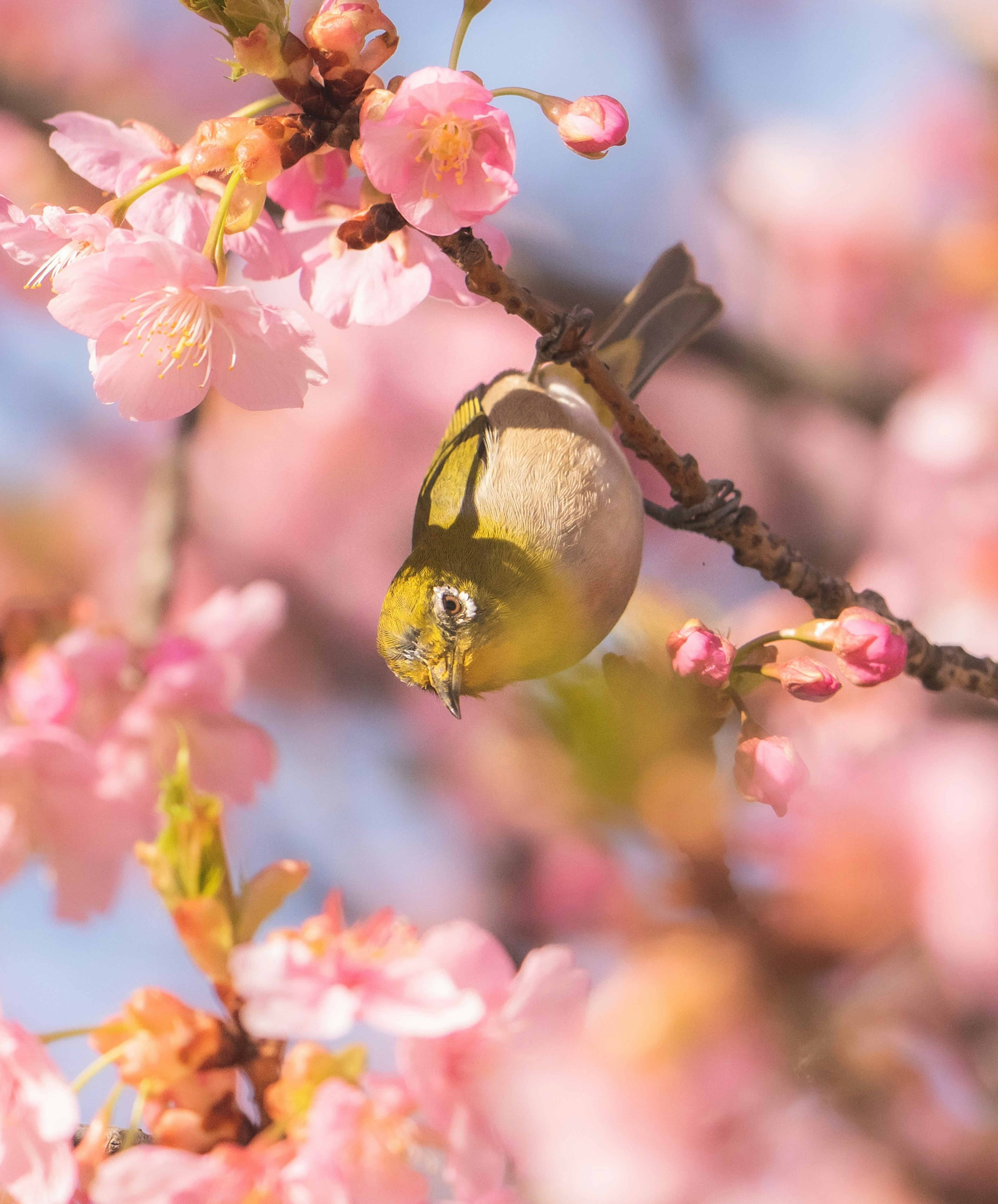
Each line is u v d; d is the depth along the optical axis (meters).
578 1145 1.23
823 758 1.36
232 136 1.30
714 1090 1.23
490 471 1.48
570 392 1.49
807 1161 1.24
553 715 1.22
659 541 1.71
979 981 1.26
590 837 1.23
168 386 1.29
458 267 1.33
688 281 1.51
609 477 1.47
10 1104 1.25
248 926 1.26
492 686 1.48
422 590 1.48
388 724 1.71
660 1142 1.23
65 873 1.36
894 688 1.40
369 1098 1.24
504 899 1.32
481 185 1.29
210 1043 1.26
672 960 1.23
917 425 1.68
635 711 1.23
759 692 1.41
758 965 1.24
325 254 1.33
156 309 1.29
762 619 1.48
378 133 1.29
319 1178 1.24
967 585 1.61
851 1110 1.24
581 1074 1.24
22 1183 1.25
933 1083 1.25
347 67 1.30
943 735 1.35
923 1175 1.24
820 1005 1.24
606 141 1.30
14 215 1.30
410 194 1.29
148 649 1.39
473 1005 1.24
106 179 1.32
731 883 1.24
